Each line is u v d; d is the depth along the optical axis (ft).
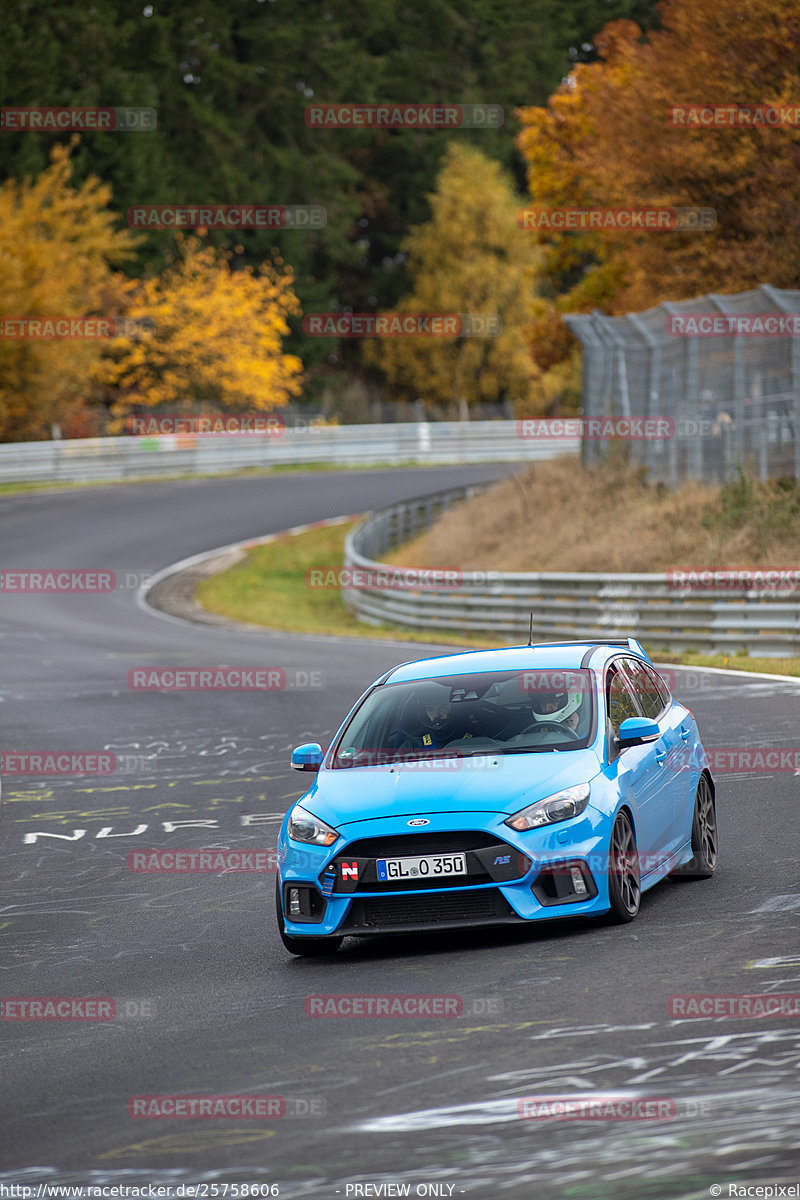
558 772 95.86
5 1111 68.54
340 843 94.32
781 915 93.15
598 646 113.29
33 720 249.75
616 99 428.15
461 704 105.70
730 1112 57.31
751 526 339.77
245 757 200.54
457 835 92.99
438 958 92.63
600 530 400.47
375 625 416.46
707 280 412.57
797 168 378.53
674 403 392.47
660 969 81.82
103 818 166.81
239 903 120.57
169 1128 62.69
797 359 342.85
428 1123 59.57
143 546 556.92
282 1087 67.21
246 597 479.00
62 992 95.25
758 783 147.13
